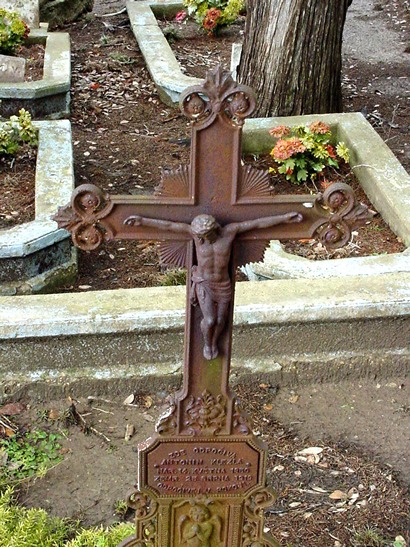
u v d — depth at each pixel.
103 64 5.98
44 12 6.78
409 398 2.84
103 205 1.88
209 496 2.12
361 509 2.45
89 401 2.79
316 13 4.24
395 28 7.56
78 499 2.48
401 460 2.61
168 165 4.40
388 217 3.50
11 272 3.17
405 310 2.79
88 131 4.88
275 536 2.36
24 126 3.92
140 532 2.15
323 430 2.72
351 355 2.87
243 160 4.09
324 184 3.85
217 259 1.86
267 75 4.38
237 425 2.04
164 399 2.80
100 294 2.81
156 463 2.07
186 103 1.79
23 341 2.70
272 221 1.88
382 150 3.87
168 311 2.73
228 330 1.95
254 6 4.38
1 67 4.93
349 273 2.98
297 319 2.76
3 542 2.25
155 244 3.62
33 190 3.69
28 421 2.72
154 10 7.14
